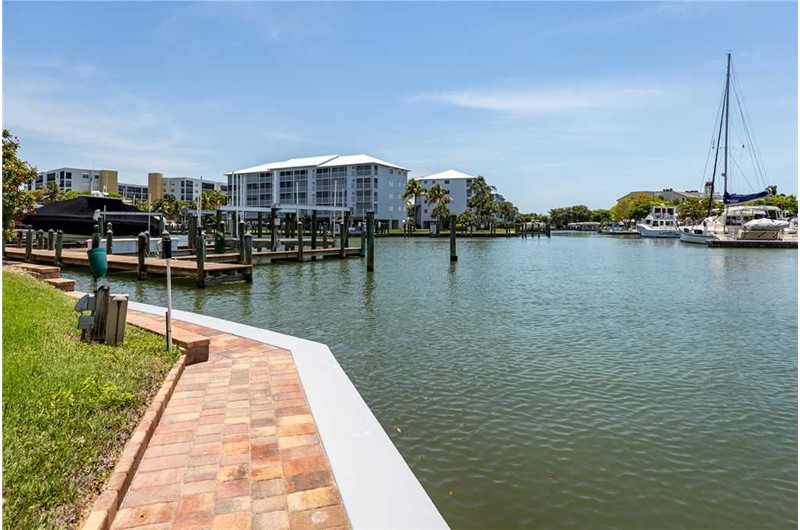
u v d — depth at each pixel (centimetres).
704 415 765
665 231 9344
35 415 439
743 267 3438
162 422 549
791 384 909
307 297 1948
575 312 1623
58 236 2844
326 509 396
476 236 10244
